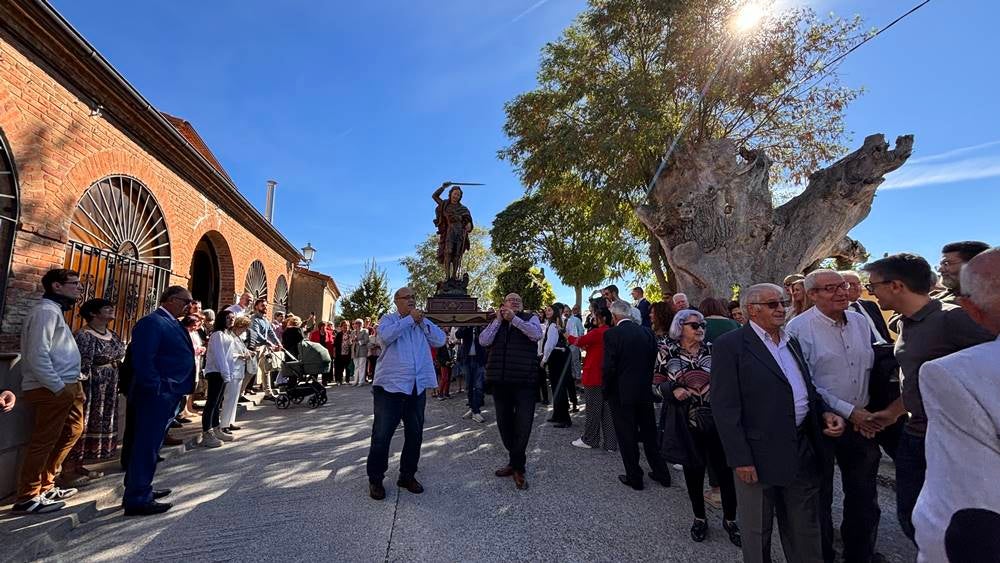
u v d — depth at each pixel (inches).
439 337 173.5
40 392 135.9
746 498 97.7
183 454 206.1
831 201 389.7
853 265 460.4
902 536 129.7
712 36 476.4
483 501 153.4
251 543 123.6
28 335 134.7
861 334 114.0
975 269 52.3
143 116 251.1
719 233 406.9
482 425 268.2
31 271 181.9
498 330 174.7
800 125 544.4
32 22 174.7
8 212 174.4
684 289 431.8
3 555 108.3
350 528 132.8
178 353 151.9
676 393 128.3
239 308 304.8
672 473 184.2
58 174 197.2
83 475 161.5
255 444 223.8
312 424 269.3
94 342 171.5
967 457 46.8
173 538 126.3
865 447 108.9
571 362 287.3
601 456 205.0
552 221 866.8
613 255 678.5
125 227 255.3
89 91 213.6
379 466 154.3
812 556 94.7
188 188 327.0
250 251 474.3
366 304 1091.3
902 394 96.7
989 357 48.6
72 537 126.5
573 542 126.4
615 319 178.1
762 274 398.6
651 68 533.0
